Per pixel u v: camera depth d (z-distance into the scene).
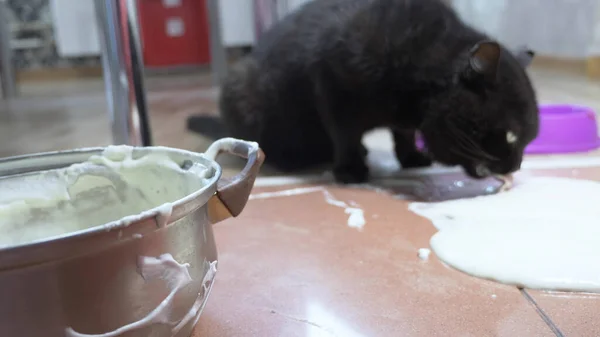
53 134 1.94
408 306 0.63
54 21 3.89
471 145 1.03
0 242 0.63
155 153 0.65
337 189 1.16
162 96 2.87
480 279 0.69
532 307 0.61
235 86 1.39
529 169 1.20
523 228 0.82
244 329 0.60
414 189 1.14
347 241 0.84
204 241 0.52
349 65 1.14
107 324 0.42
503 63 1.04
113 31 1.06
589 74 2.77
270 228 0.92
